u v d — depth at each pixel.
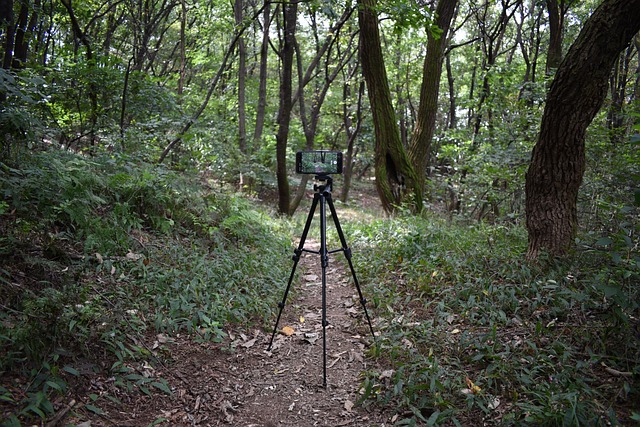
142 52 14.38
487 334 3.76
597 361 3.37
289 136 19.77
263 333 4.42
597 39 4.47
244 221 6.94
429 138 11.29
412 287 5.32
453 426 2.95
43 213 4.16
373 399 3.33
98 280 4.09
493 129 9.69
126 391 3.04
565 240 5.05
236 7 12.53
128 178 5.38
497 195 9.28
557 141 4.89
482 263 5.35
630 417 2.74
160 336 3.75
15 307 3.18
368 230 8.41
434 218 9.58
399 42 16.88
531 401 3.00
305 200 19.75
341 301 5.51
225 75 18.30
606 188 6.85
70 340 3.10
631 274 3.54
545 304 4.16
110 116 7.43
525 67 14.47
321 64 21.81
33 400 2.55
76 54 7.75
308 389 3.52
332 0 8.79
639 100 6.94
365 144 25.23
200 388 3.33
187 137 7.76
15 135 4.25
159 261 4.92
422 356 3.65
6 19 5.16
